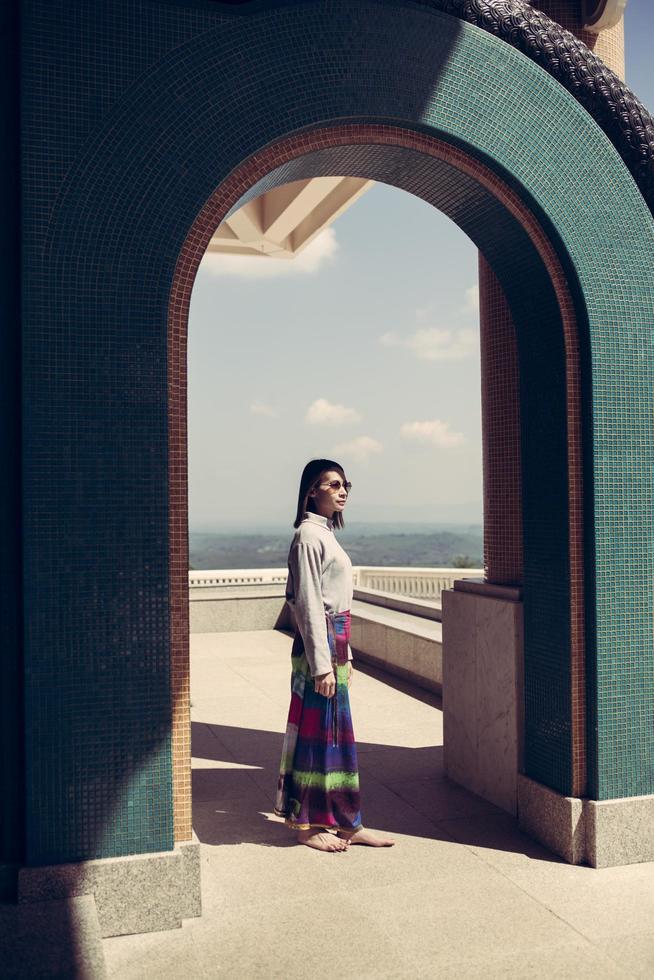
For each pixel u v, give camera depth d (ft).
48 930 9.90
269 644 35.14
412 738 20.65
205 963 10.19
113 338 11.23
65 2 11.05
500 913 11.48
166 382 11.42
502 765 15.43
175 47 11.52
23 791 11.07
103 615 11.11
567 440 13.50
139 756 11.19
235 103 11.78
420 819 15.07
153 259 11.39
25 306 10.90
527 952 10.45
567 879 12.59
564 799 13.28
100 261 11.18
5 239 11.18
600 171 13.50
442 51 12.87
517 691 14.92
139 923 11.00
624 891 12.16
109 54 11.24
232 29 11.78
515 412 15.64
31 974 8.92
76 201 11.10
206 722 22.67
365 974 9.94
